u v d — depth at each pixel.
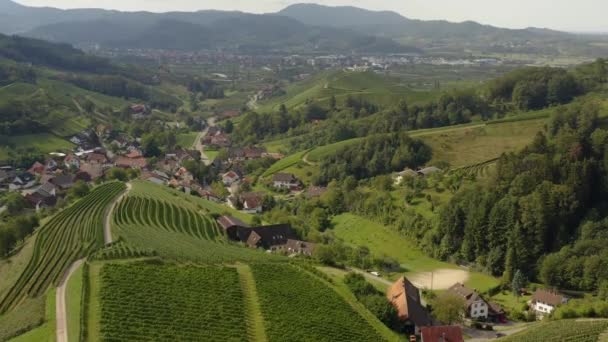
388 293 123.50
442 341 99.19
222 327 87.62
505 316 127.31
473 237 159.88
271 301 100.38
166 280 100.38
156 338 80.94
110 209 168.00
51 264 122.12
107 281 96.19
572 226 155.62
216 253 127.56
